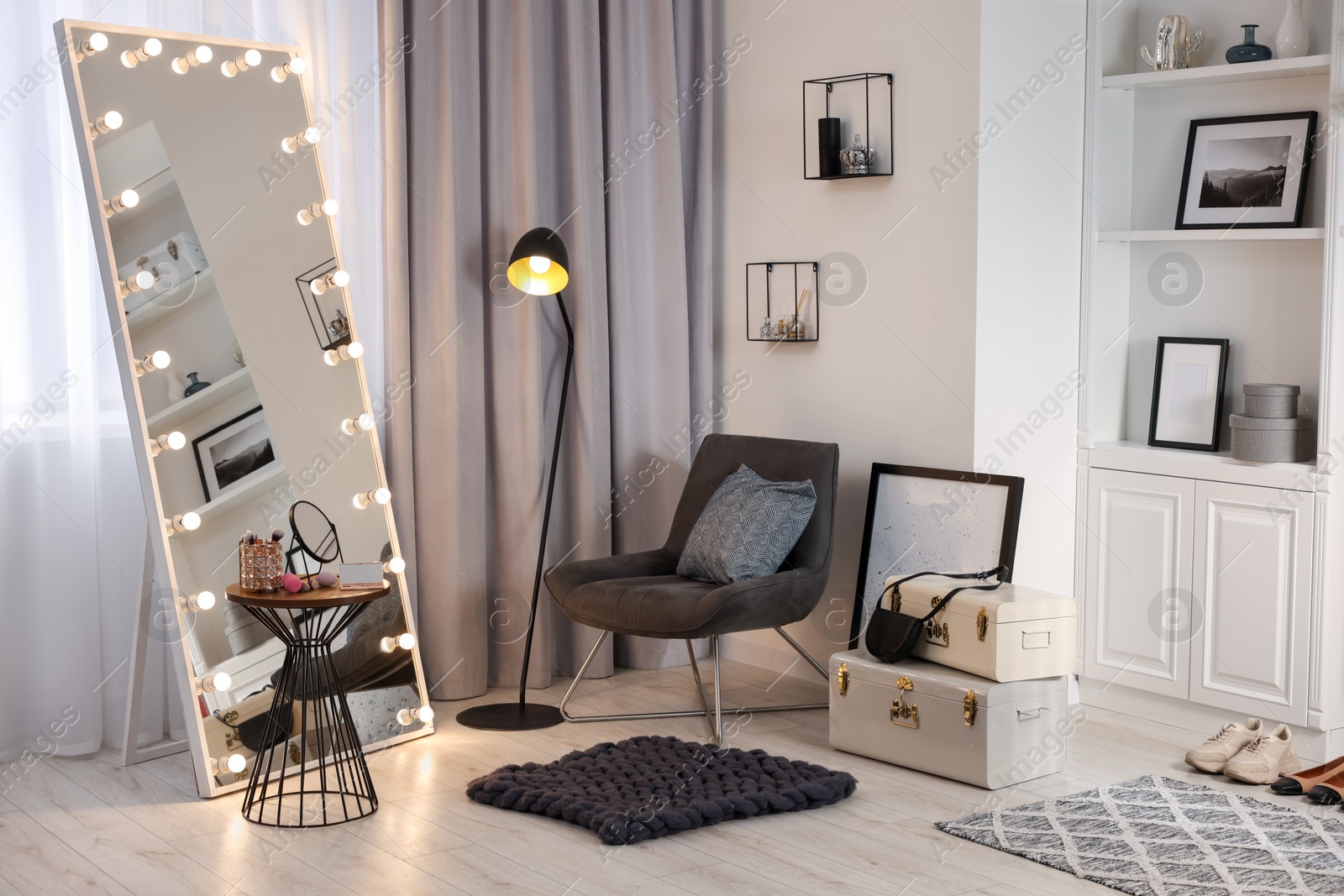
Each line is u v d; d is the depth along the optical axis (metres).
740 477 4.09
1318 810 3.19
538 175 4.33
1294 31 3.70
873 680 3.59
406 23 4.07
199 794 3.29
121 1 3.58
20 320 3.51
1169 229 4.16
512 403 4.29
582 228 4.38
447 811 3.19
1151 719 4.04
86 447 3.63
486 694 4.31
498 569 4.36
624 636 4.68
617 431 4.57
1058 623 3.45
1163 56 4.01
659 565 4.21
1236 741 3.53
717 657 3.68
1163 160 4.18
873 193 4.17
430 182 4.09
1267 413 3.71
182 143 3.47
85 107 3.28
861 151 4.12
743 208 4.66
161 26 3.65
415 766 3.56
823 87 4.32
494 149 4.23
